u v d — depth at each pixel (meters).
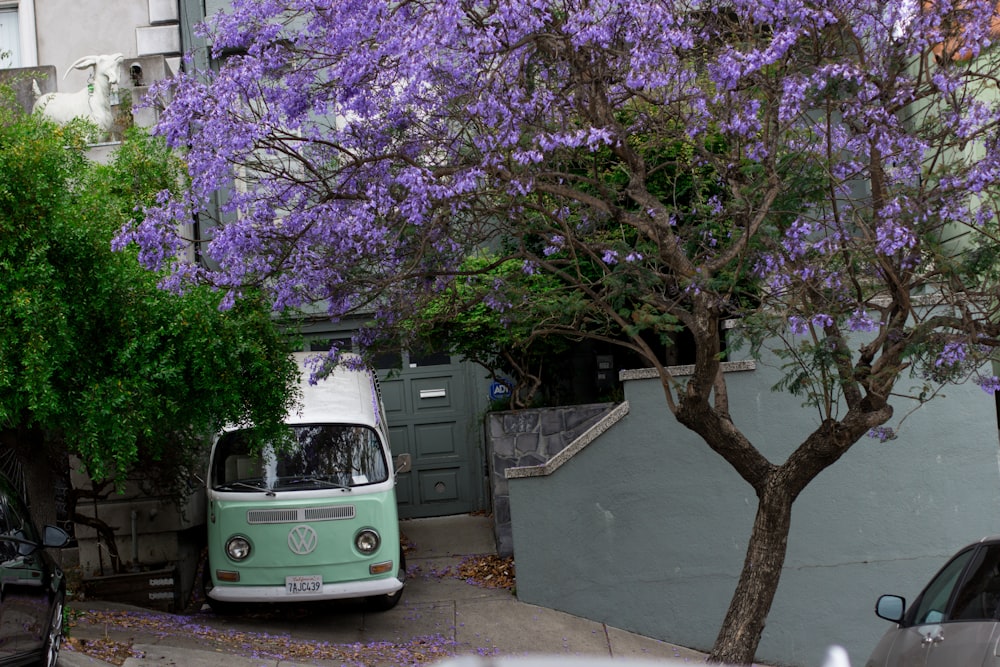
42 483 9.89
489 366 13.98
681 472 11.58
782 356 8.41
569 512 11.70
